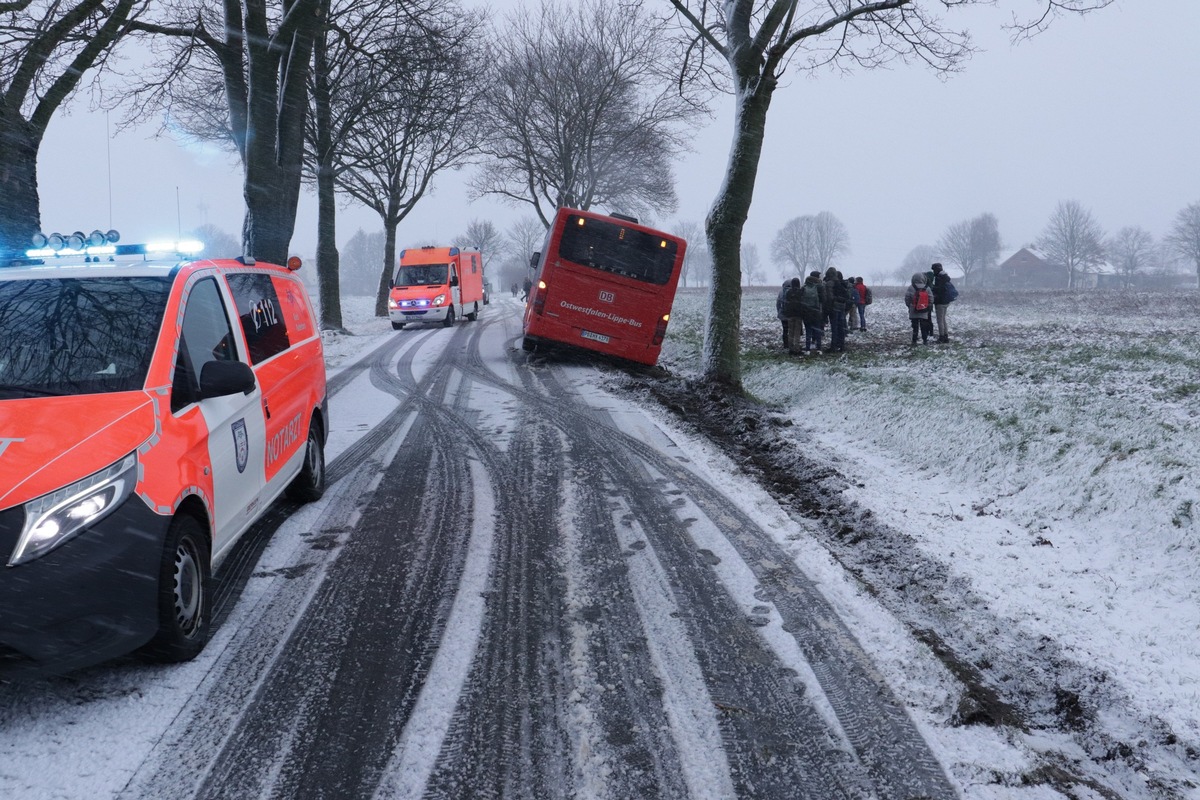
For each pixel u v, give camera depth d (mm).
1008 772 3129
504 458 8328
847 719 3471
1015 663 4145
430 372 16016
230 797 2910
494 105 38438
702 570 5176
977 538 6082
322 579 4996
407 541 5715
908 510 6738
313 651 4039
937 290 18672
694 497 6867
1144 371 12883
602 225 15875
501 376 15211
